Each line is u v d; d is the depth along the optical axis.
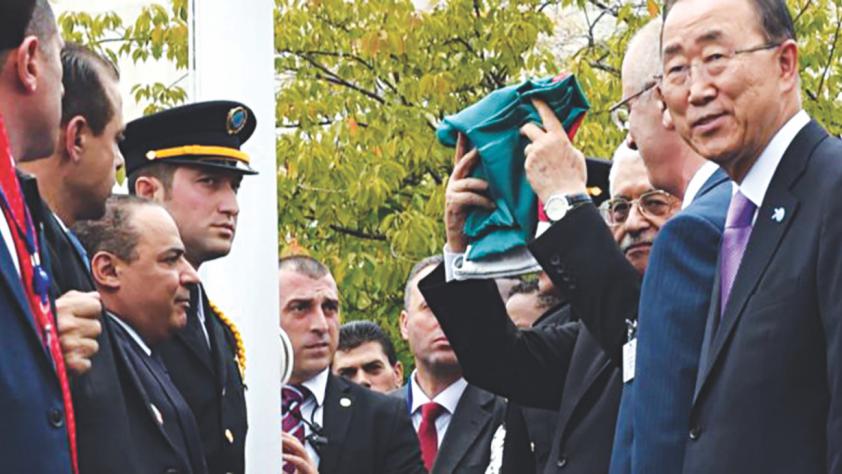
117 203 6.23
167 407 5.89
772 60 5.00
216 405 6.50
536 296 8.98
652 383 5.18
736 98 4.98
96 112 5.88
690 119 5.04
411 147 16.22
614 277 6.08
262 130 7.12
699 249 5.22
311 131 16.39
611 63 16.70
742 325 4.84
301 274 8.31
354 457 8.09
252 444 6.93
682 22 5.04
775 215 4.89
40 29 4.86
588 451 6.33
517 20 16.69
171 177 6.92
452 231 6.48
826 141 4.95
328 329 8.33
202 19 7.10
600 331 6.08
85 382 5.38
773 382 4.75
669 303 5.21
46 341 4.60
